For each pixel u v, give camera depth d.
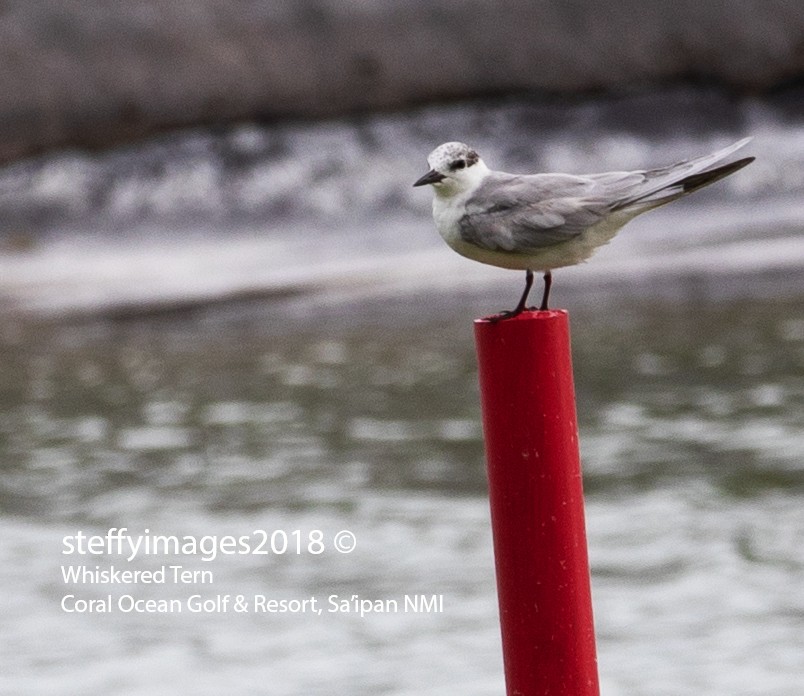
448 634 9.98
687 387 16.36
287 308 23.02
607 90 30.78
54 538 12.23
